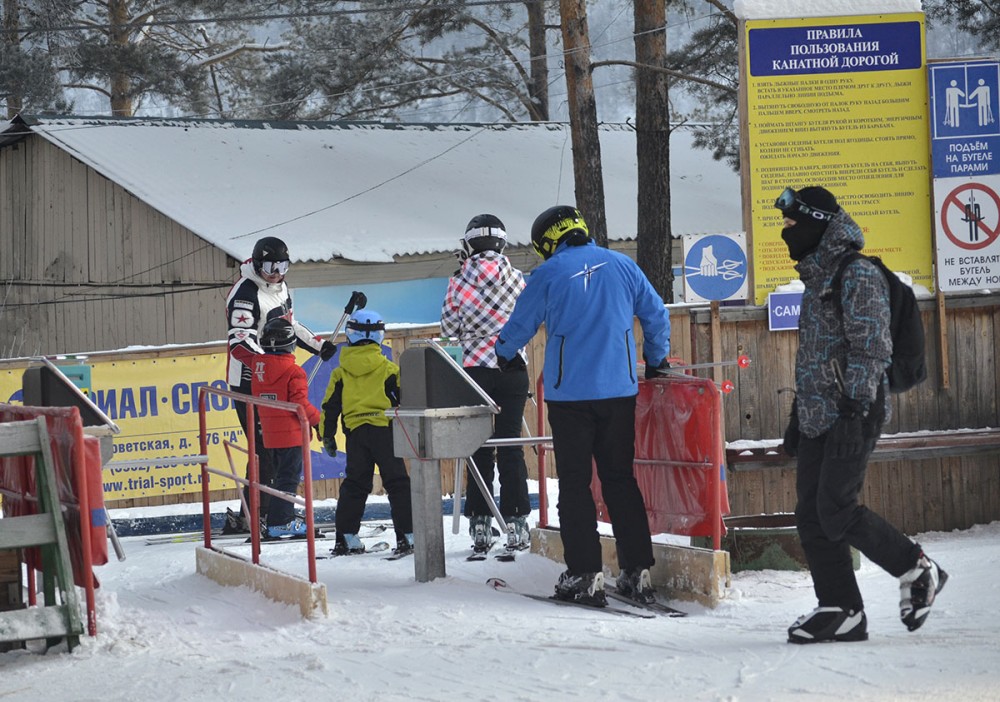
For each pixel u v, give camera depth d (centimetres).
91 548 838
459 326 1177
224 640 870
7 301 3825
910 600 759
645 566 976
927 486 1337
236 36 6162
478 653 779
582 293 962
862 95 1306
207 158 3884
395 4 5066
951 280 1317
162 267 3666
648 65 3553
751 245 1307
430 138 4419
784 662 709
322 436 1289
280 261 1305
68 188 3772
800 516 777
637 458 1054
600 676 701
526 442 1063
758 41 1298
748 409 1291
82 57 5572
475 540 1194
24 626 819
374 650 805
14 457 907
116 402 1586
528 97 5394
